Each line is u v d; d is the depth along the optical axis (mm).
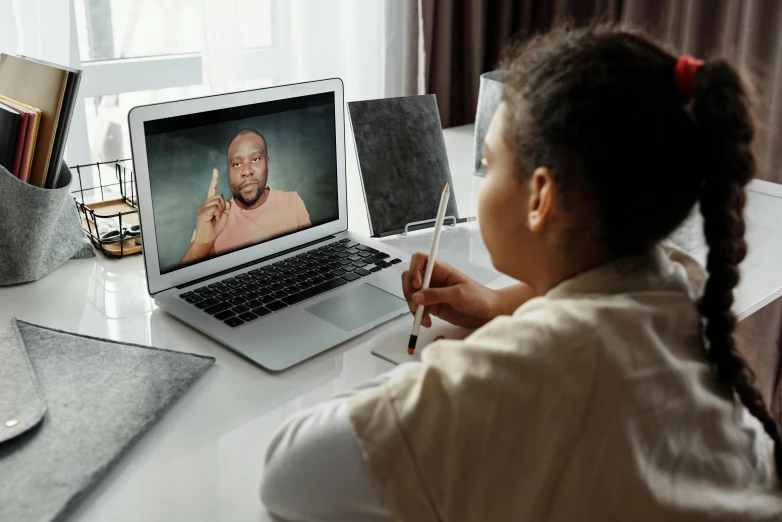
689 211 627
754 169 609
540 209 621
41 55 1613
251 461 717
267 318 951
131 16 1816
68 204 1121
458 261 1162
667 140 581
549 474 548
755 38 1883
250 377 849
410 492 573
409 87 2104
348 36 2057
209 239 1026
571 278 634
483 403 556
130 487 674
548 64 629
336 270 1087
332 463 604
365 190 1225
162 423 763
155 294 984
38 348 856
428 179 1288
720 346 627
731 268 611
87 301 1017
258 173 1062
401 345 924
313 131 1121
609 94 581
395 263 1120
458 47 2209
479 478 559
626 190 587
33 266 1057
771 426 648
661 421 559
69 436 706
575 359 554
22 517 604
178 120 958
